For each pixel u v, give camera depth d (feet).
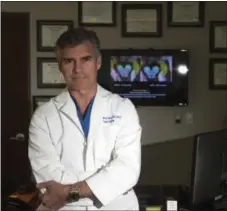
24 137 13.98
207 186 4.75
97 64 4.15
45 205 3.96
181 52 13.94
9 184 13.66
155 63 13.97
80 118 4.20
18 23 13.87
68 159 4.14
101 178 3.91
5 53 13.85
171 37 14.16
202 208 4.95
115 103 4.28
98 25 14.01
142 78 14.01
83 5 13.92
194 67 14.25
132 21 14.03
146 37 14.14
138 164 4.12
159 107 14.30
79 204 4.09
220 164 4.89
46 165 4.08
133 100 14.08
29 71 13.98
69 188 3.84
